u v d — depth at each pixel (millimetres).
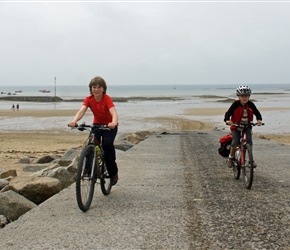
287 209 5328
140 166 9531
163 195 6250
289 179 7590
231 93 173750
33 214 5160
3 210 5508
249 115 6816
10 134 29906
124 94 157125
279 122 39094
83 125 5410
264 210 5293
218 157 11375
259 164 9695
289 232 4398
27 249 3943
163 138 19766
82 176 5156
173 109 61656
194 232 4418
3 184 7934
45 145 22969
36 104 82062
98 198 6062
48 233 4414
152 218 4961
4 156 17219
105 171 6039
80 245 4039
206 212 5219
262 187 6828
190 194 6312
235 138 7152
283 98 110250
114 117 5570
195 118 45156
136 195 6266
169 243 4082
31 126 36250
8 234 4395
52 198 5988
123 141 18266
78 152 14258
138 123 39188
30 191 6375
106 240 4180
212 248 3936
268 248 3928
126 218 4973
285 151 12781
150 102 87688
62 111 56719
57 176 7621
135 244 4059
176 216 5043
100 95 5715
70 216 5070
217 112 54469
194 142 17062
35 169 12219
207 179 7664
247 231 4438
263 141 17031
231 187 6848
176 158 11141
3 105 77062
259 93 159875
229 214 5113
